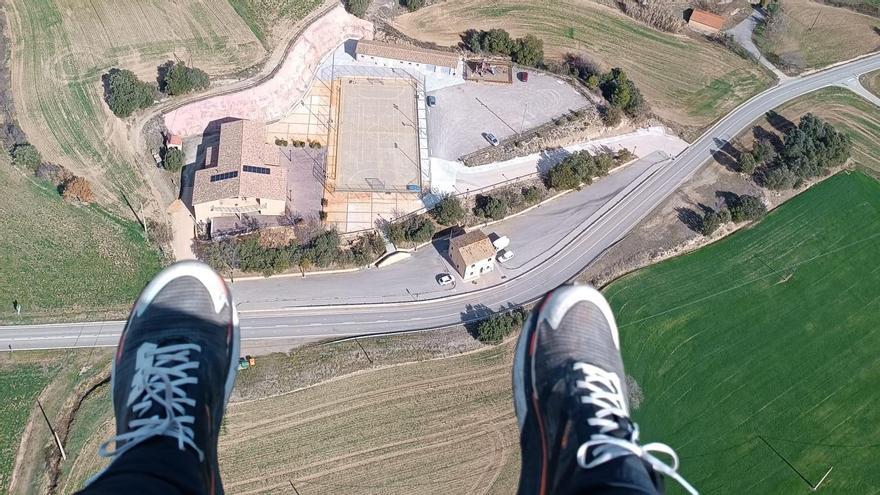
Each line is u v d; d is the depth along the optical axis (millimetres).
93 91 58469
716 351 53000
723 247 60688
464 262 54375
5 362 45688
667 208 62844
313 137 62406
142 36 62750
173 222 54656
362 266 55594
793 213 64188
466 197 60281
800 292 57562
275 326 51188
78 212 53188
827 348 54000
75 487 41500
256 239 53531
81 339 47344
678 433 48312
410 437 45938
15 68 59094
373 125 64062
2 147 55312
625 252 58969
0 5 62781
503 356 51219
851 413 50156
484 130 65438
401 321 52656
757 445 47969
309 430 45688
